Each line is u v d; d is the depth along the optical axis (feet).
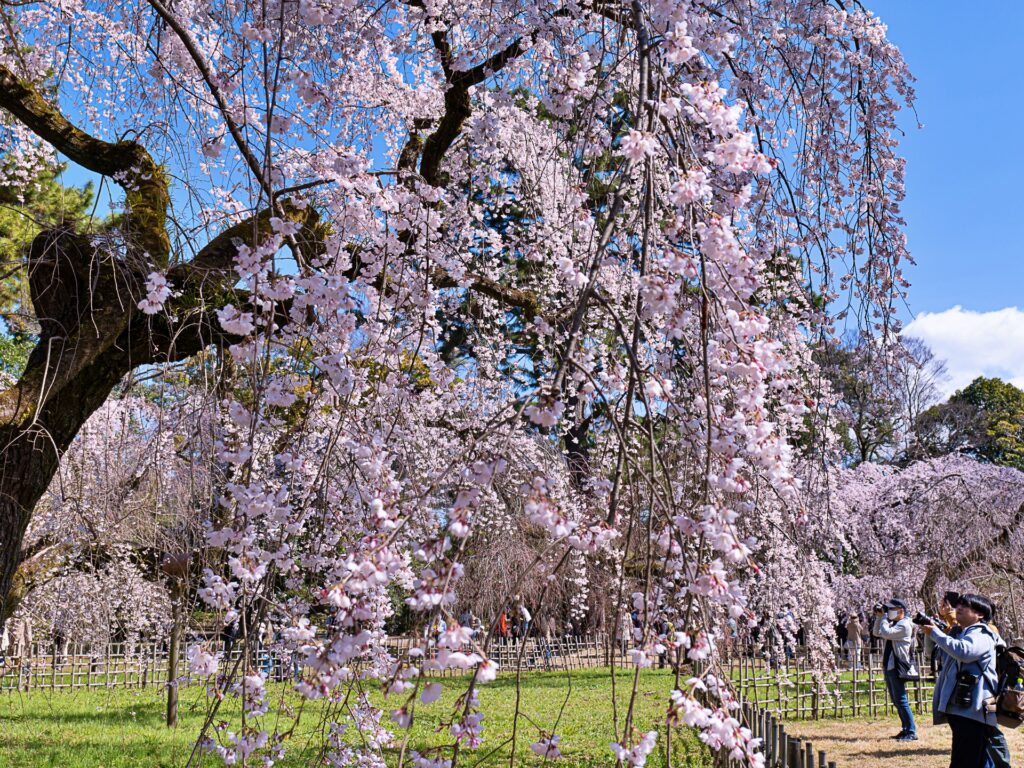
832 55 12.55
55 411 14.52
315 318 10.19
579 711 30.27
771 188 11.81
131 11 15.87
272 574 8.89
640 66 7.29
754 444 7.08
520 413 6.22
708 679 6.57
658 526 7.50
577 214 9.16
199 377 11.49
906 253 12.42
